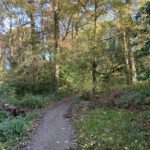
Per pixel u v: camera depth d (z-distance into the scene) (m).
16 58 34.84
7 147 11.76
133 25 23.81
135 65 28.50
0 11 34.66
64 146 11.68
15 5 33.72
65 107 22.45
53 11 31.80
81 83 25.38
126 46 28.09
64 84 31.78
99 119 15.73
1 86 28.95
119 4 24.42
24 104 23.31
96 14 25.00
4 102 23.08
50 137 13.04
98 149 10.67
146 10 13.05
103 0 24.36
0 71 32.62
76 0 26.88
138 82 24.31
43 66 32.50
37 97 24.73
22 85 31.45
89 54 24.30
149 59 22.20
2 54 36.31
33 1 32.41
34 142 12.38
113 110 18.27
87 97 24.89
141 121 14.20
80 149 11.05
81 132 13.30
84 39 25.20
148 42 13.84
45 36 35.88
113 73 27.00
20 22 35.88
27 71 32.19
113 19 25.25
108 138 11.77
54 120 16.86
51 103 25.45
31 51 32.72
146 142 10.88
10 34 36.47
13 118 16.83
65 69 31.23
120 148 10.50
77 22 32.78
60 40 31.19
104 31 25.14
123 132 12.54
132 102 19.11
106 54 25.36
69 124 15.51
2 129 13.55
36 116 18.05
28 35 36.03
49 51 32.44
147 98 18.58
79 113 18.48
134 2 25.50
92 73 25.06
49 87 31.84
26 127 14.41
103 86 25.72
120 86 26.89
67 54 29.50
